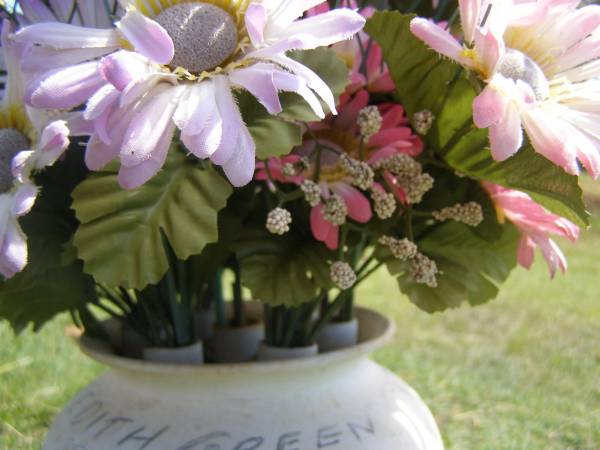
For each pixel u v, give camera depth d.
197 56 0.24
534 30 0.27
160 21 0.25
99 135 0.22
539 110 0.24
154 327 0.32
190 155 0.27
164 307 0.32
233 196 0.30
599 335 1.00
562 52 0.27
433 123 0.28
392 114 0.29
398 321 1.06
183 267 0.31
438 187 0.31
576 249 1.78
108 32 0.24
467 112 0.27
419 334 0.99
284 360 0.30
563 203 0.25
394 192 0.29
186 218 0.25
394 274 0.30
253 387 0.29
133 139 0.22
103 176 0.25
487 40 0.24
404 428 0.31
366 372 0.33
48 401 0.70
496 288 0.33
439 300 0.30
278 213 0.26
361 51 0.29
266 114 0.26
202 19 0.25
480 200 0.30
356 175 0.27
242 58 0.24
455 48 0.25
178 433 0.28
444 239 0.31
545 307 1.16
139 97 0.23
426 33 0.25
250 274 0.29
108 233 0.25
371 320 0.37
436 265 0.31
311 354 0.33
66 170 0.29
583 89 0.26
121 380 0.32
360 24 0.23
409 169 0.28
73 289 0.29
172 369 0.29
